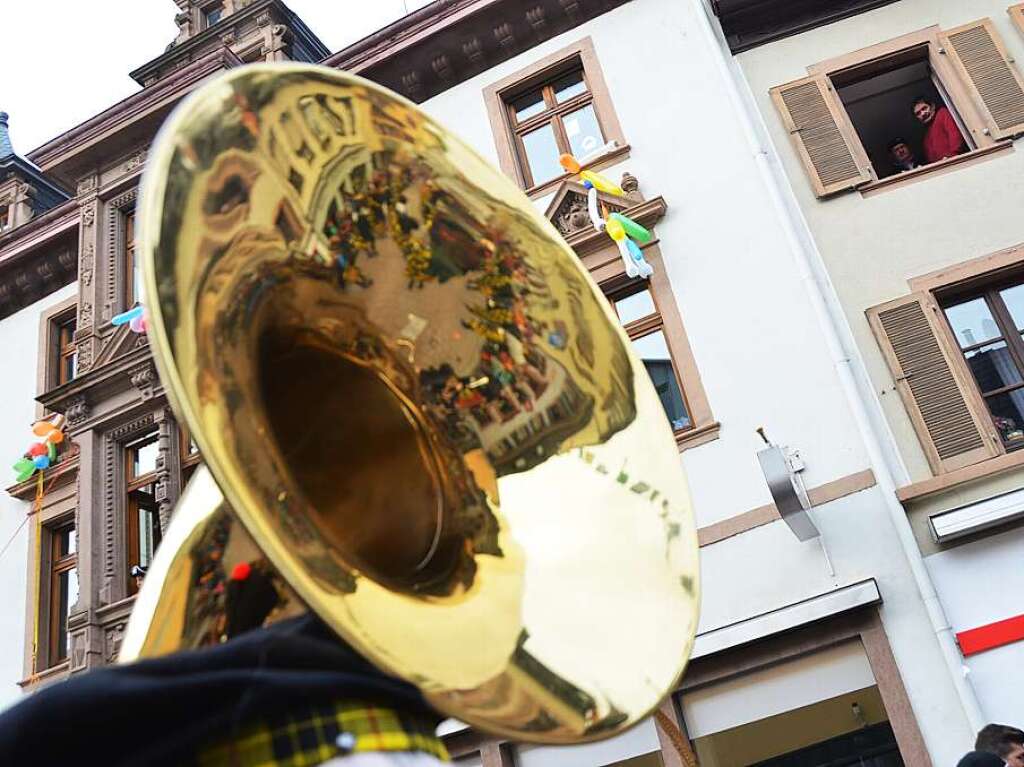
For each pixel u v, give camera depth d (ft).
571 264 7.43
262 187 5.54
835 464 30.35
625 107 37.91
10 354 49.44
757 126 35.94
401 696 3.88
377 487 5.67
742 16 37.73
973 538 28.25
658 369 34.01
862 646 28.53
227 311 5.02
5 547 45.21
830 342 31.55
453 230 6.84
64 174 49.29
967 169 33.42
